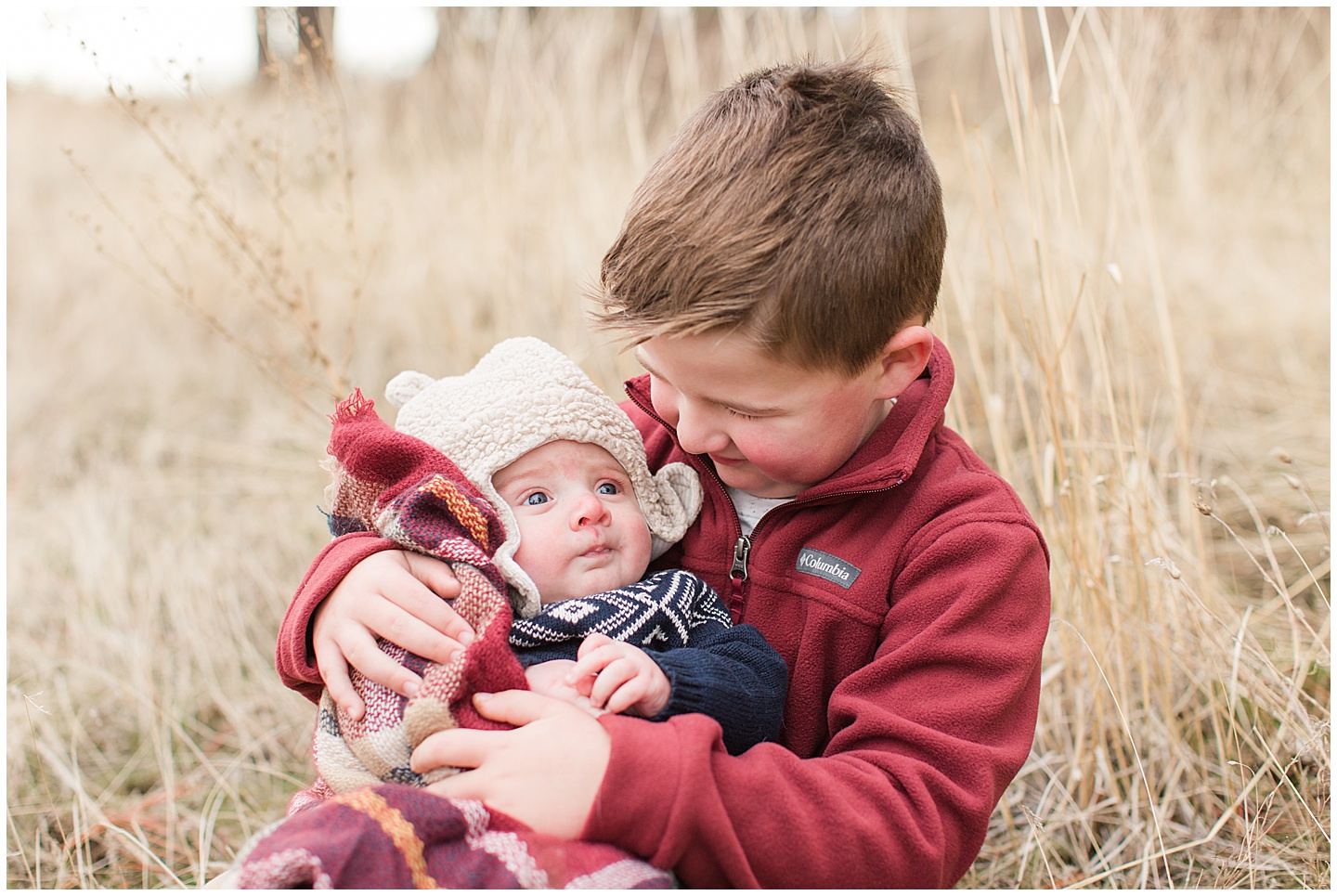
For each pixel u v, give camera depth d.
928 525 1.17
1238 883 1.48
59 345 3.56
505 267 2.75
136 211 3.87
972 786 1.03
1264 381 2.75
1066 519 1.76
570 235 2.61
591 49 3.04
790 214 1.04
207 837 1.63
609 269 1.15
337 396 2.18
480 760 1.00
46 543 2.63
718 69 3.25
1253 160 3.40
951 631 1.09
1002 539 1.12
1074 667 1.78
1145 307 2.67
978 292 2.82
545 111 2.87
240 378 3.42
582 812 0.95
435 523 1.17
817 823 0.98
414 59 3.63
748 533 1.30
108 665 2.19
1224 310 2.97
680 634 1.17
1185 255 3.06
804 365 1.05
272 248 2.36
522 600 1.19
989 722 1.07
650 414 1.41
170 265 3.68
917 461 1.19
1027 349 1.91
